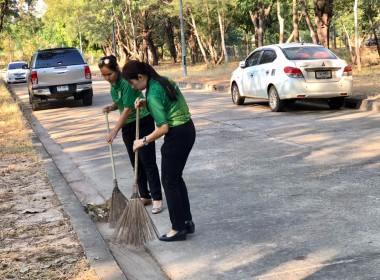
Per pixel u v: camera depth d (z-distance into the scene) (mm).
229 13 45438
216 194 6449
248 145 9336
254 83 14305
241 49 72062
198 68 42031
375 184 6426
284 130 10602
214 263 4434
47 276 4133
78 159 9164
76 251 4676
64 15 63812
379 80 17656
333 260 4293
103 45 73250
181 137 4812
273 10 45656
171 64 59031
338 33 76312
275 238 4871
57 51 17953
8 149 9789
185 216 5109
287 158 8117
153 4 48188
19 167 8258
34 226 5426
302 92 12711
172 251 4766
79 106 18312
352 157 7898
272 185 6680
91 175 7918
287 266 4250
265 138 9883
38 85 17281
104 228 5516
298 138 9664
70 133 12172
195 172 7633
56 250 4719
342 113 12633
